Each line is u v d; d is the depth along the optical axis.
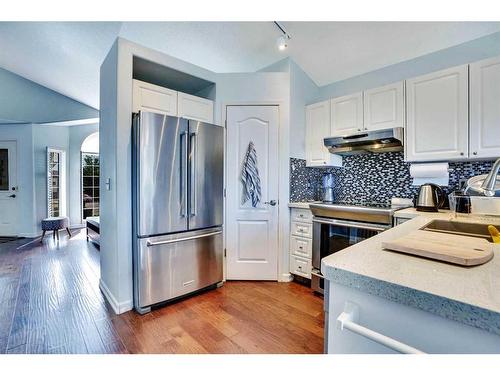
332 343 0.65
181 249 2.24
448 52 2.40
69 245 4.23
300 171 2.95
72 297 2.31
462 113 2.02
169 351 1.55
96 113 5.53
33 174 4.92
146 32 2.61
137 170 2.04
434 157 2.16
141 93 2.20
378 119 2.48
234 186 2.74
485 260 0.66
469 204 1.66
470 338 0.47
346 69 2.96
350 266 0.64
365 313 0.60
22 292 2.41
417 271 0.61
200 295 2.38
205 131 2.39
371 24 2.29
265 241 2.74
